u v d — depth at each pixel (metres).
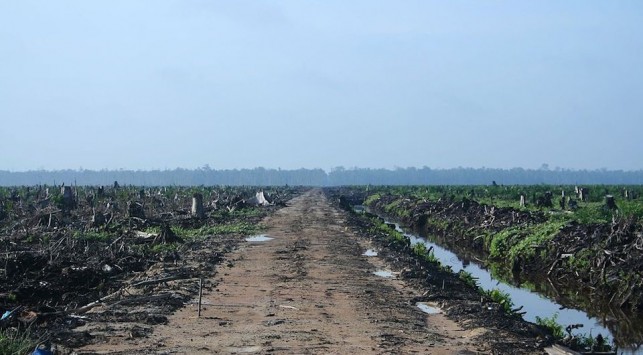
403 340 14.70
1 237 28.55
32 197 54.59
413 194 86.44
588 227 31.06
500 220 42.69
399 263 27.52
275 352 13.30
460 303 19.53
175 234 34.97
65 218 37.28
